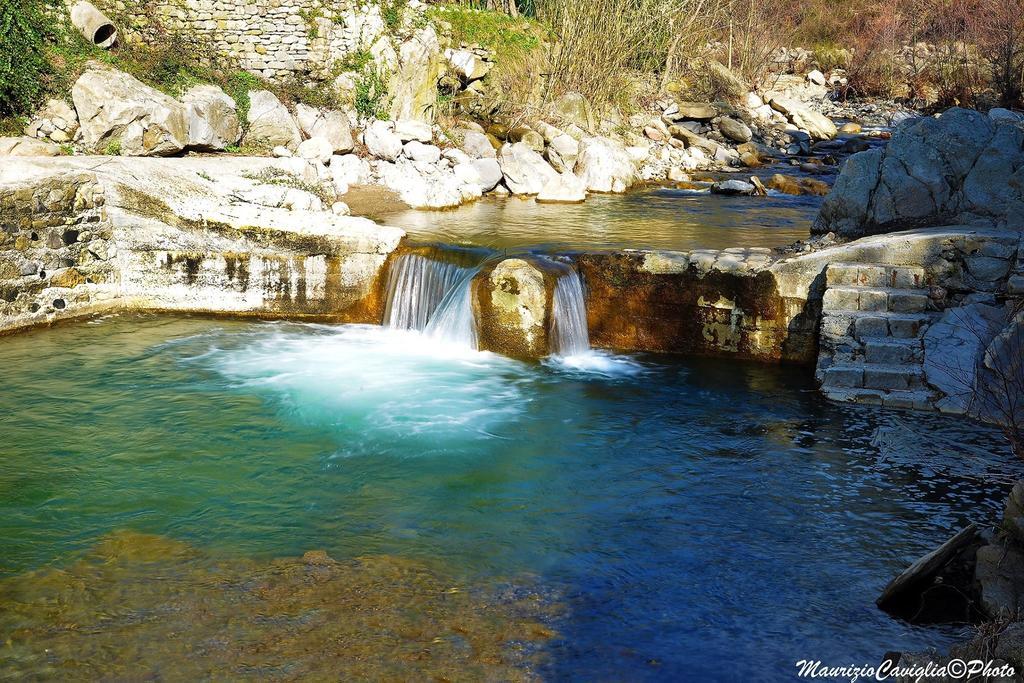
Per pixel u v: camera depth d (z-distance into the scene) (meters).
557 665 5.07
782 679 4.98
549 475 7.46
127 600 5.62
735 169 20.48
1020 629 4.78
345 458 7.72
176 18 16.58
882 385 8.80
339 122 16.52
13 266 10.27
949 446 7.91
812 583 5.93
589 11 21.12
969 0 29.17
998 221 10.00
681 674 5.02
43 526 6.54
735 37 29.00
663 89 24.16
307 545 6.34
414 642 5.24
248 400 8.85
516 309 10.00
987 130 10.30
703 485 7.29
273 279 11.16
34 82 13.73
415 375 9.56
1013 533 5.57
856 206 10.67
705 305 9.99
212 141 14.75
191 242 11.16
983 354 8.66
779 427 8.34
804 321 9.68
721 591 5.84
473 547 6.35
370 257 11.00
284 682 4.87
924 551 6.31
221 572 5.96
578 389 9.23
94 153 13.64
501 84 20.19
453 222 13.26
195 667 4.98
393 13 18.33
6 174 10.49
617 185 17.00
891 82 30.33
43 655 5.07
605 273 10.27
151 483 7.23
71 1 14.80
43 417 8.39
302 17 17.17
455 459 7.72
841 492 7.16
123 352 10.04
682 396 9.05
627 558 6.23
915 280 9.17
